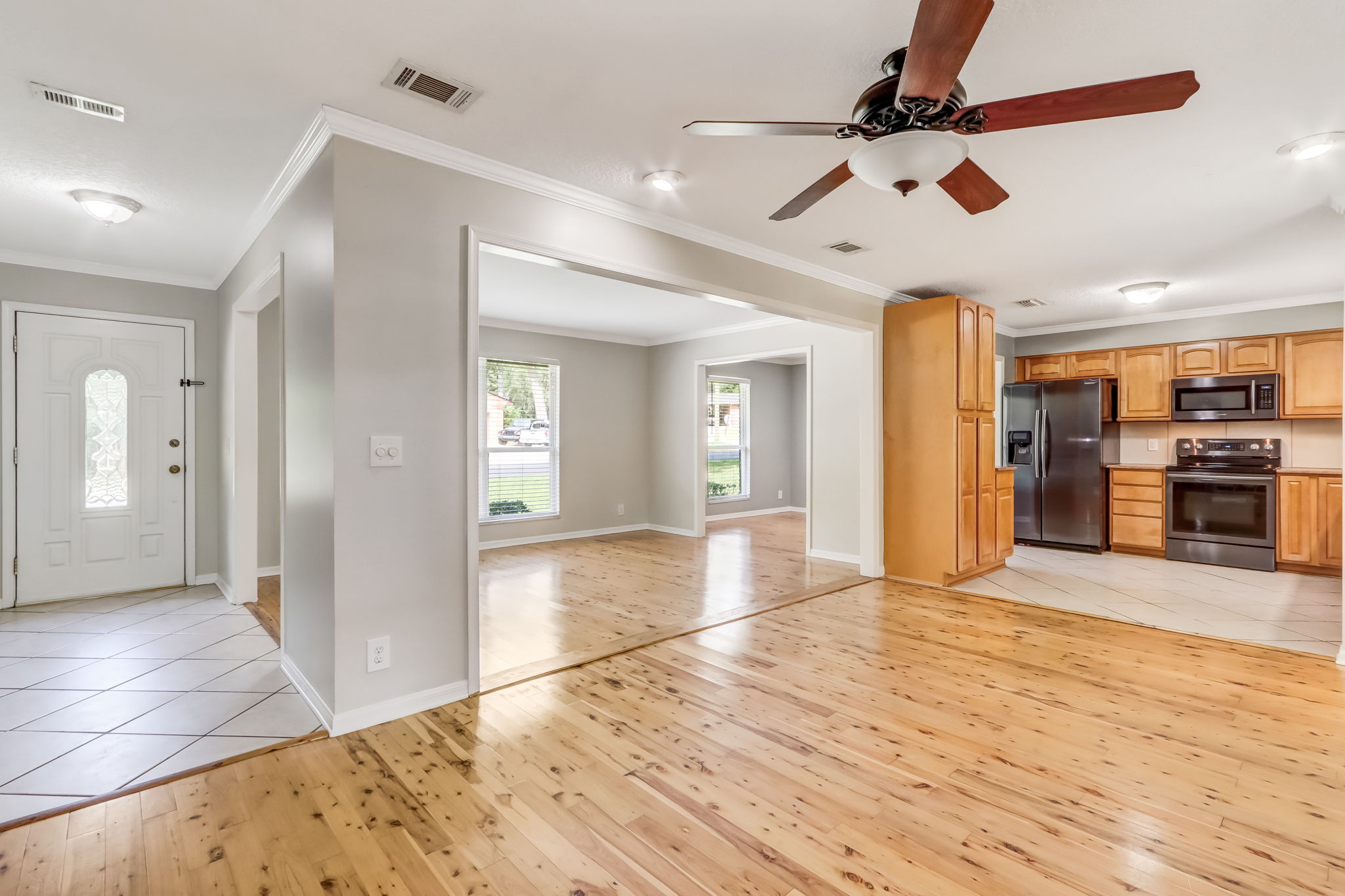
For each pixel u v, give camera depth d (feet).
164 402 15.30
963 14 4.40
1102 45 6.31
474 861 5.61
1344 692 9.23
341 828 6.07
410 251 8.38
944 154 6.32
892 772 7.07
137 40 6.28
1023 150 8.54
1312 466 17.78
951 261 13.93
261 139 8.35
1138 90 5.31
